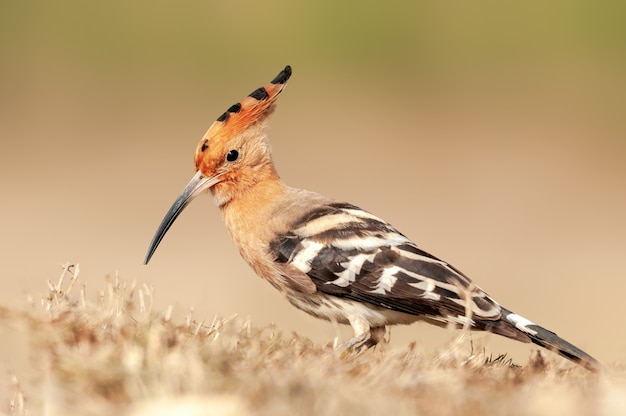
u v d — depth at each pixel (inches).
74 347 238.2
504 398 225.6
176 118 1082.1
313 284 313.4
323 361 248.1
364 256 307.9
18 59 1119.6
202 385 223.5
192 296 526.6
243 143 337.4
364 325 310.2
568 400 222.4
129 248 698.2
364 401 216.1
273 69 1158.3
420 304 300.0
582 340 452.1
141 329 246.5
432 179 880.3
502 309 297.7
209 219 781.3
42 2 1139.3
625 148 989.8
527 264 669.3
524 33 1164.5
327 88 1141.7
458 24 1176.2
